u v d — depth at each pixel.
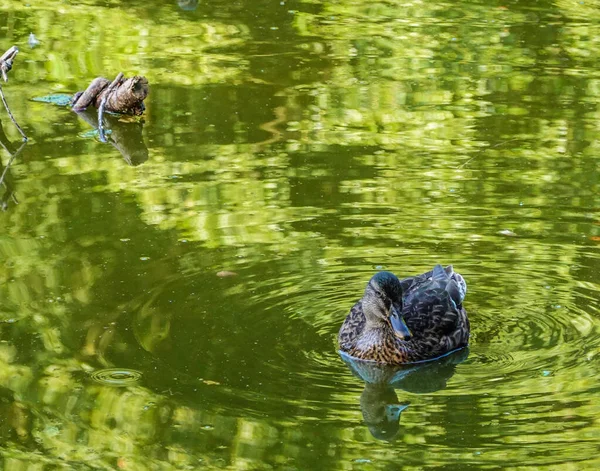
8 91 15.78
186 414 8.26
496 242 11.13
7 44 17.78
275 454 7.79
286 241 11.09
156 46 17.89
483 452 7.80
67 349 9.12
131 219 11.55
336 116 14.76
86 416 8.21
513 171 12.91
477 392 8.73
